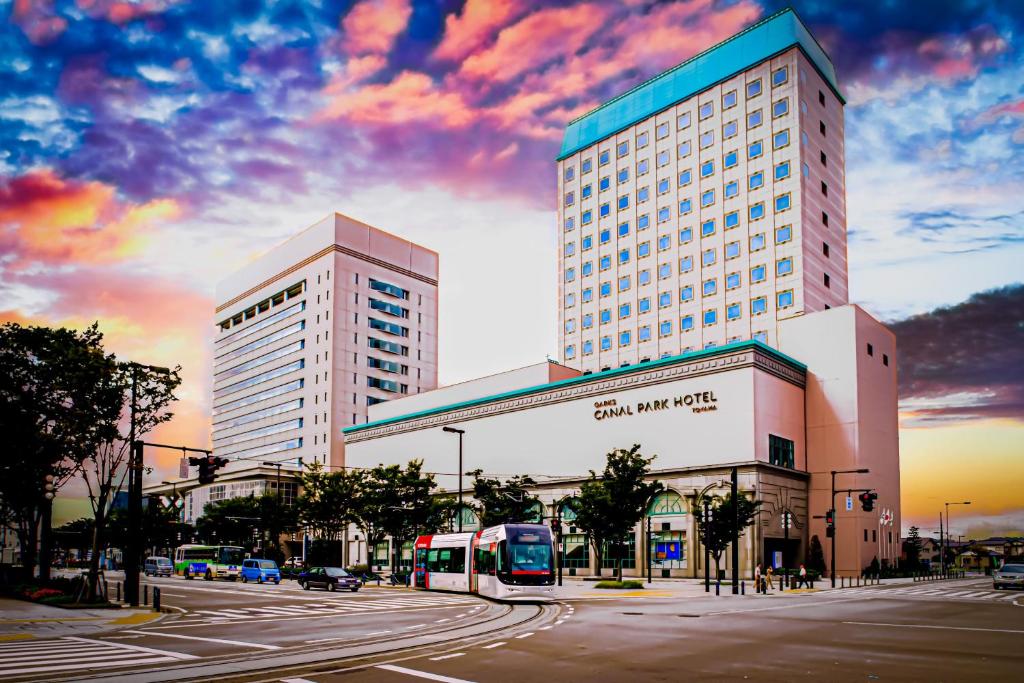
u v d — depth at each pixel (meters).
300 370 122.62
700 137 86.44
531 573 36.31
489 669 14.98
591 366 93.06
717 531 50.19
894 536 71.19
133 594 33.00
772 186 79.06
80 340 35.81
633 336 89.19
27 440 34.00
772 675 14.23
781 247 77.31
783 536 61.75
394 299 126.94
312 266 123.75
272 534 95.31
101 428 33.62
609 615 28.12
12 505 39.44
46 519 44.69
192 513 130.12
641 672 14.59
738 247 80.88
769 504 60.75
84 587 33.62
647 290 88.75
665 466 65.31
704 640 19.89
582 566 70.12
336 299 118.62
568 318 97.00
